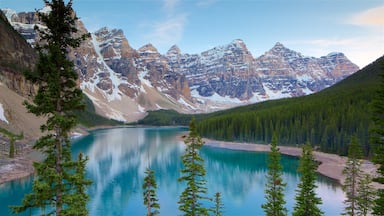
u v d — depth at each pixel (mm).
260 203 61938
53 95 17328
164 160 114625
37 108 17109
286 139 145500
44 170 17438
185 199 33469
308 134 138375
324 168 92750
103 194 68625
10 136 118188
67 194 18031
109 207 59719
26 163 89875
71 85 18078
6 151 99688
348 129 123875
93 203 62094
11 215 52000
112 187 74875
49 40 17375
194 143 33188
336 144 121500
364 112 123500
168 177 86062
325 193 67250
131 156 124000
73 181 18062
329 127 127312
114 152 134750
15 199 61375
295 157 117812
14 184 72125
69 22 17625
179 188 74062
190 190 33031
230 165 104000
